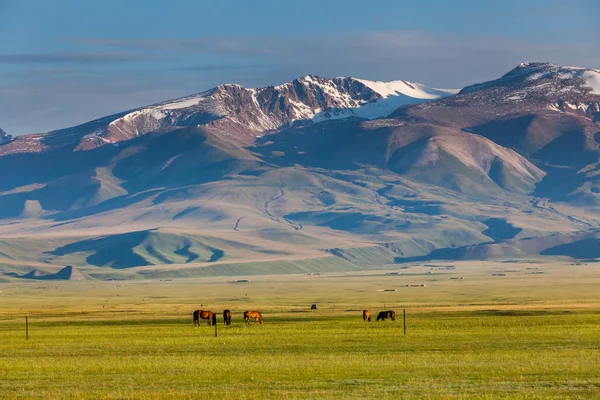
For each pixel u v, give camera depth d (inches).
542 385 3479.3
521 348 4901.6
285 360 4448.8
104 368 4224.9
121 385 3636.8
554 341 5290.4
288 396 3292.3
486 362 4239.7
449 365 4124.0
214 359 4557.1
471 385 3499.0
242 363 4330.7
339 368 4062.5
